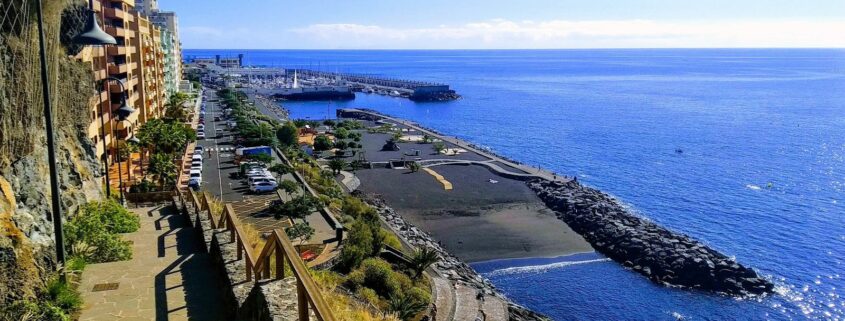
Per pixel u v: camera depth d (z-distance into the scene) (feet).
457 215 279.49
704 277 207.41
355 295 123.34
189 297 56.13
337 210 227.61
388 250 179.83
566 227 265.34
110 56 266.57
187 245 77.20
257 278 46.19
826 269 221.05
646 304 193.57
